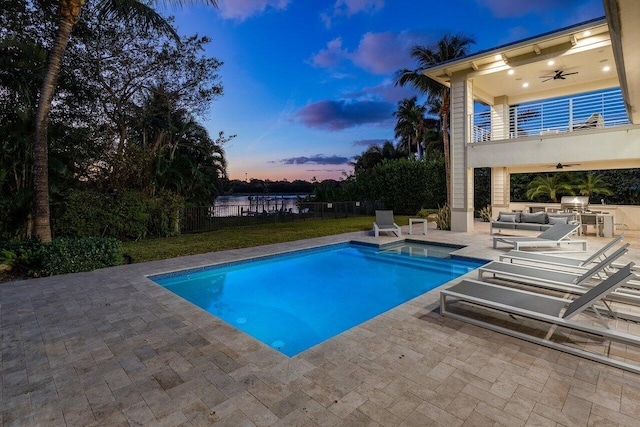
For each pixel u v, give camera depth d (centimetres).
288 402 252
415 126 3469
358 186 2481
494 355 324
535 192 1877
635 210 1319
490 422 228
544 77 1244
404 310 450
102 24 1161
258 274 775
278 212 1831
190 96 1541
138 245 995
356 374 290
